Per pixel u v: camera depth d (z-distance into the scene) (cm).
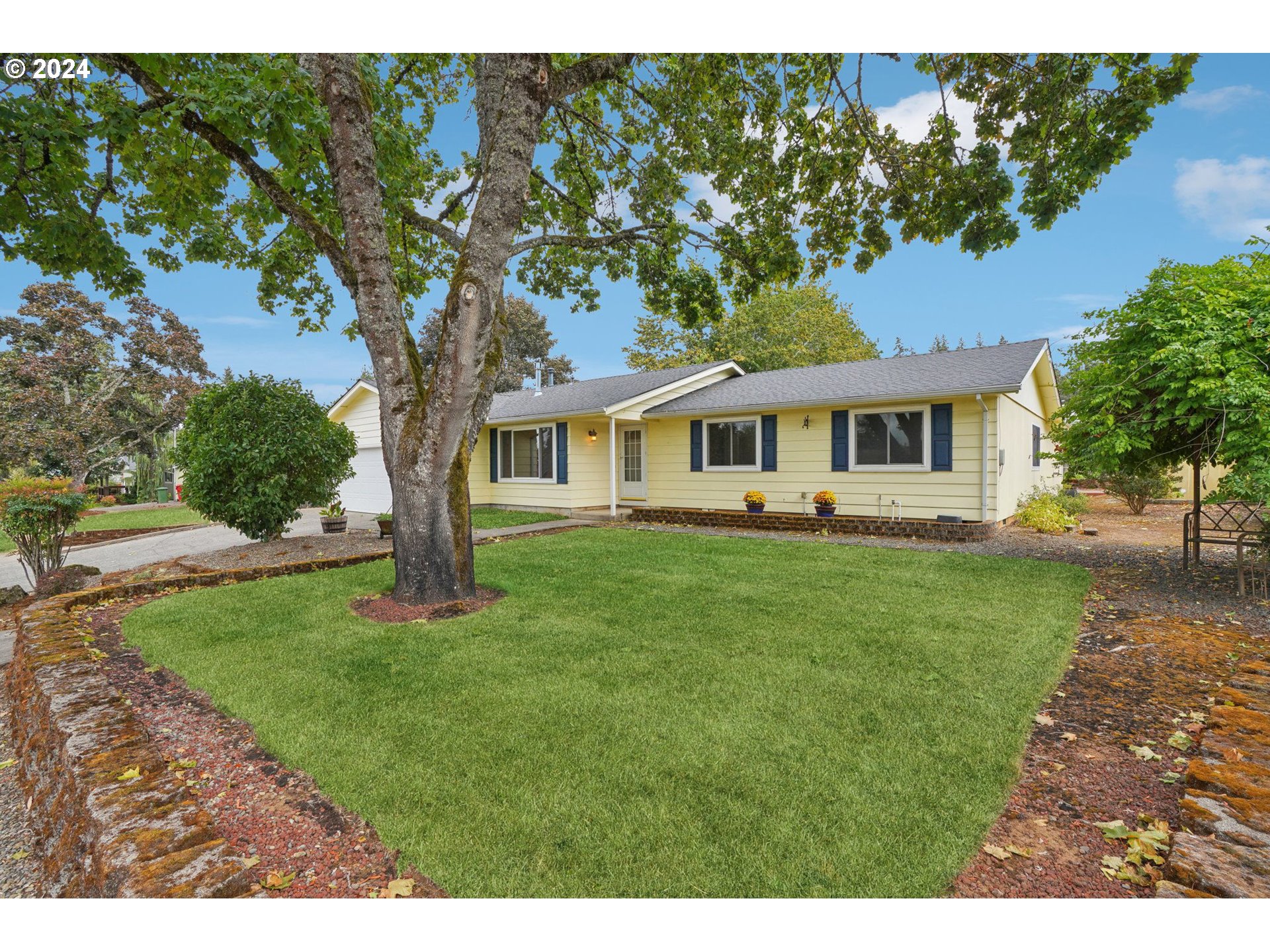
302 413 1002
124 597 637
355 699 348
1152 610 520
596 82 668
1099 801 238
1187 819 194
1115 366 640
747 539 990
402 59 767
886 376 1173
